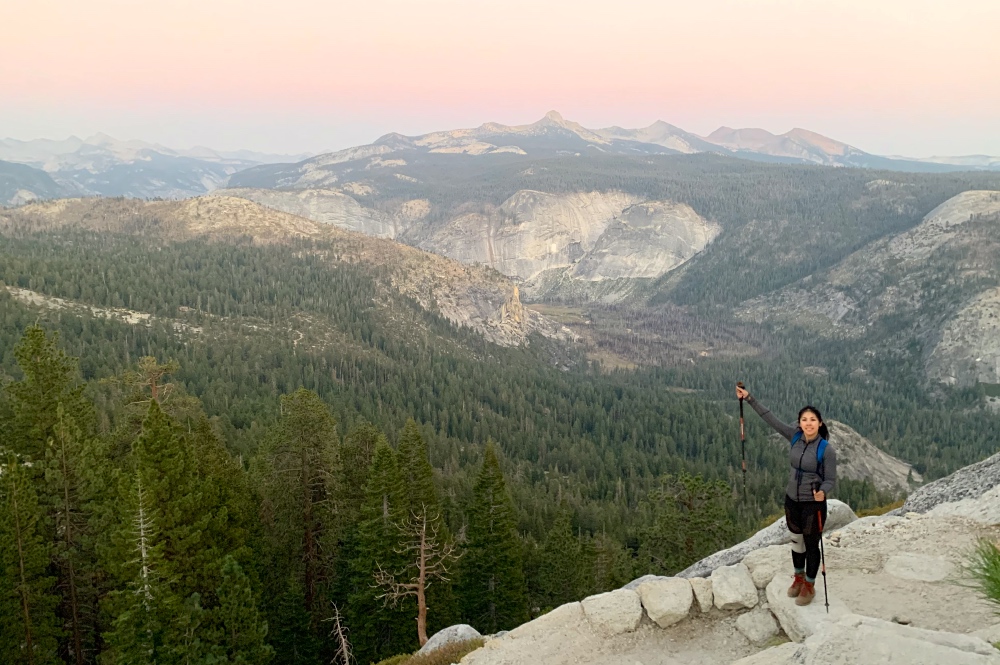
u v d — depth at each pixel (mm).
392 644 34469
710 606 13164
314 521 39375
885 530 13625
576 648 13102
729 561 17266
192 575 27422
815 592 11773
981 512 13156
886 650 7801
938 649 7555
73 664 31422
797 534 11133
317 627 37344
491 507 39875
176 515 27172
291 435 37875
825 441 10812
